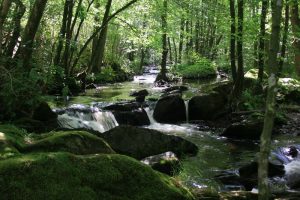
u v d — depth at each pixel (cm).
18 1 1021
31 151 488
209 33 3578
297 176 793
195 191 549
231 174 788
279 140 1127
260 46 1603
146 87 2284
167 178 473
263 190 360
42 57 1210
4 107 854
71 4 1652
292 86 1802
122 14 2205
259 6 1655
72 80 1828
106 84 2455
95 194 403
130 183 429
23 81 859
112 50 3225
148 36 2223
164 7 1969
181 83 2512
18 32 1016
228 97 1512
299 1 1437
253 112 1359
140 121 1360
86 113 1212
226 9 1706
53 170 400
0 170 384
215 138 1176
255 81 1675
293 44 1792
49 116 991
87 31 2562
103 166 427
